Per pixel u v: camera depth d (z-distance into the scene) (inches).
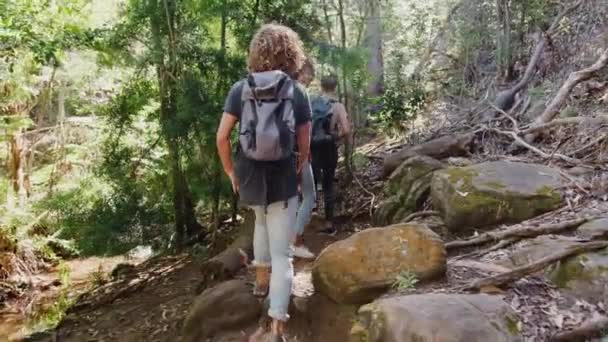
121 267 287.1
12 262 301.1
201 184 250.8
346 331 132.6
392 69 344.2
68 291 278.7
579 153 190.2
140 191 263.6
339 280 137.6
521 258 133.0
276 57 122.1
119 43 248.7
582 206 152.0
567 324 109.9
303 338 141.7
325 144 209.6
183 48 232.1
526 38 297.4
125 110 265.4
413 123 312.2
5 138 339.6
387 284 131.9
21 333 234.7
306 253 183.9
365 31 310.5
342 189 269.9
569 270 122.2
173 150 249.3
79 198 265.6
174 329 187.3
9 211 300.4
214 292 161.6
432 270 130.6
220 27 240.4
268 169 119.9
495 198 161.2
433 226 174.2
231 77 230.4
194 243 268.4
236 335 152.5
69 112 413.1
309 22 253.1
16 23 225.3
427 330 101.6
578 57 255.0
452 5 354.9
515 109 248.1
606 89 223.1
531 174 169.3
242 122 118.0
